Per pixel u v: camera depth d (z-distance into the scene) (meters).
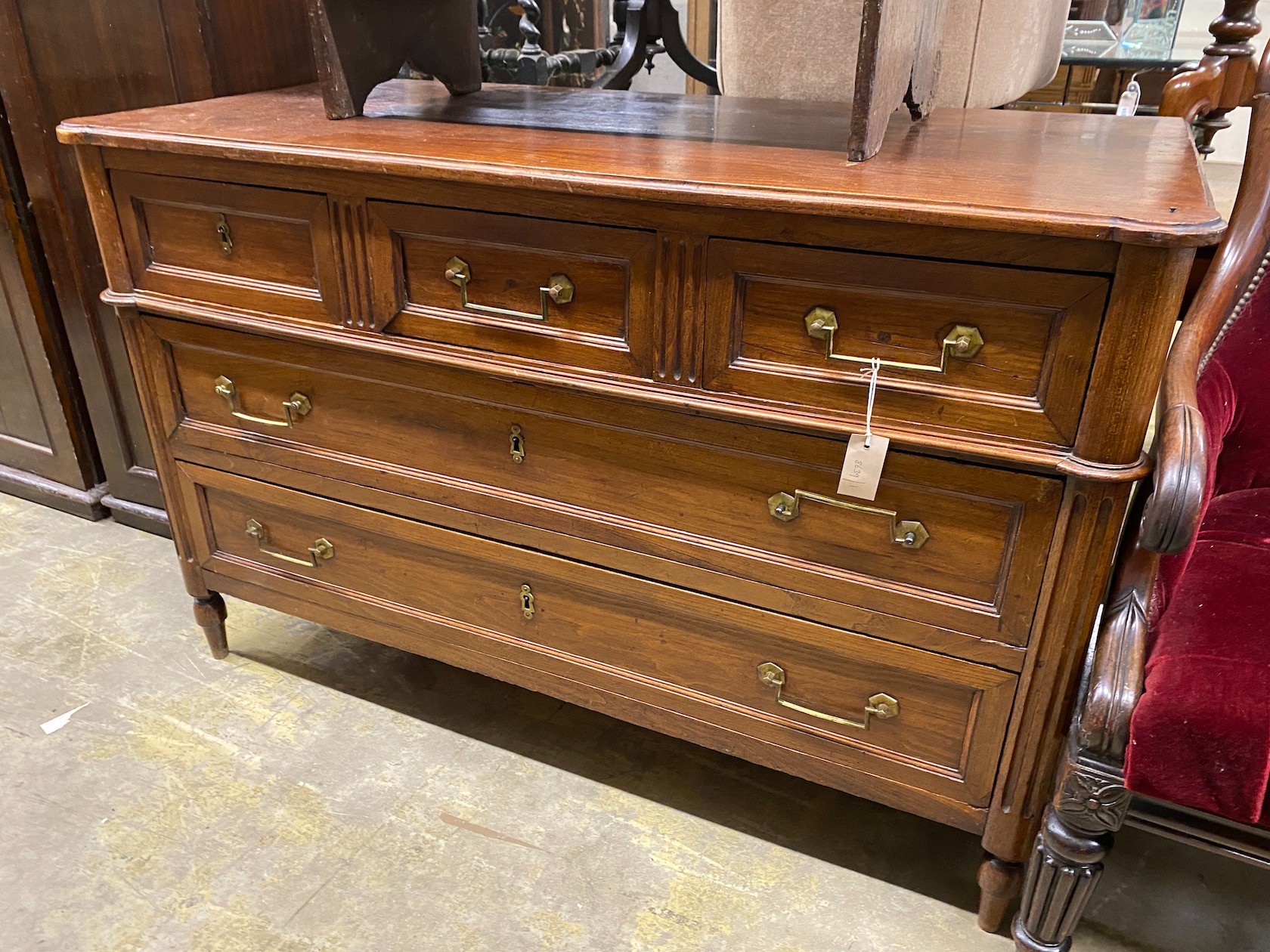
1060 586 1.02
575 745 1.63
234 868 1.38
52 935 1.27
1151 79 2.93
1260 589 1.03
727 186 0.99
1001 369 0.97
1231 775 0.91
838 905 1.33
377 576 1.54
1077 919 1.09
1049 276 0.91
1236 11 1.46
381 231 1.22
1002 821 1.17
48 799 1.48
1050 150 1.20
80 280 1.98
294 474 1.51
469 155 1.14
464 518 1.39
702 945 1.27
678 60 2.47
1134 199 0.93
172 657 1.82
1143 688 0.96
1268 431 1.22
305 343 1.37
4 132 1.93
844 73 1.65
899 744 1.22
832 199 0.94
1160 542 0.87
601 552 1.30
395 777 1.55
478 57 1.73
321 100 1.62
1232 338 1.22
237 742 1.61
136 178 1.38
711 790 1.54
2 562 2.10
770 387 1.08
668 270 1.07
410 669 1.81
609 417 1.20
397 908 1.32
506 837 1.44
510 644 1.46
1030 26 1.81
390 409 1.37
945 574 1.10
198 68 1.69
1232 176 3.94
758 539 1.19
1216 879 1.38
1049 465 0.97
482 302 1.21
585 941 1.28
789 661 1.25
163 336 1.50
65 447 2.23
